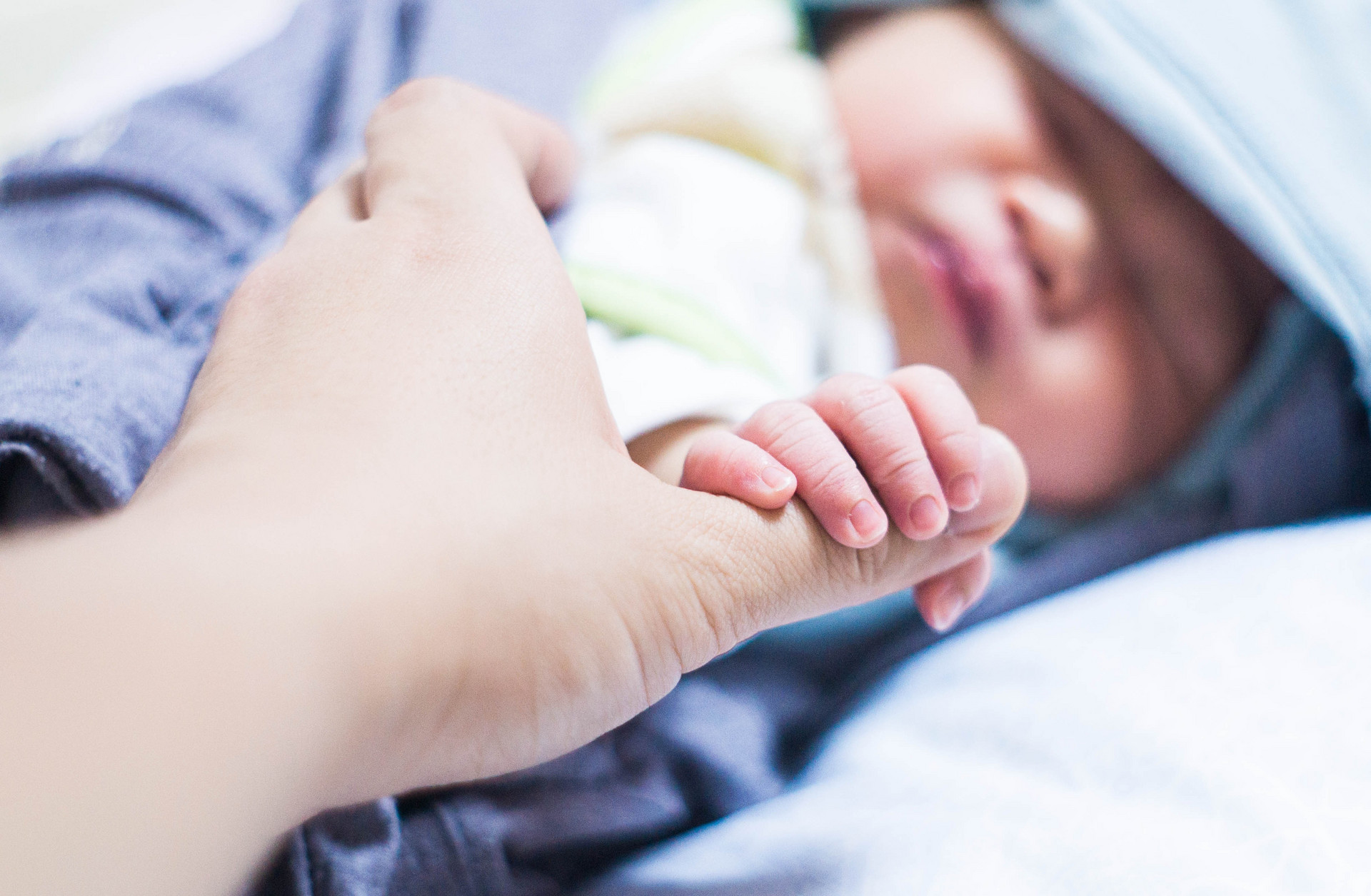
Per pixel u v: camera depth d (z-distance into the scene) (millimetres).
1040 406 263
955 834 205
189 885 151
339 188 205
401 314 180
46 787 146
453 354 177
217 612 156
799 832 215
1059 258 264
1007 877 198
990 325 263
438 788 216
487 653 169
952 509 194
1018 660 236
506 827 218
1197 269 266
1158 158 270
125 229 236
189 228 240
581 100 288
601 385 186
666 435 219
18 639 152
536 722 174
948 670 244
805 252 267
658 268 239
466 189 191
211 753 152
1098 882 195
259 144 258
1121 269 265
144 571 157
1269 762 204
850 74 293
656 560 178
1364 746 203
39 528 167
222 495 165
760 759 243
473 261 184
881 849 205
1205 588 237
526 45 289
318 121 271
